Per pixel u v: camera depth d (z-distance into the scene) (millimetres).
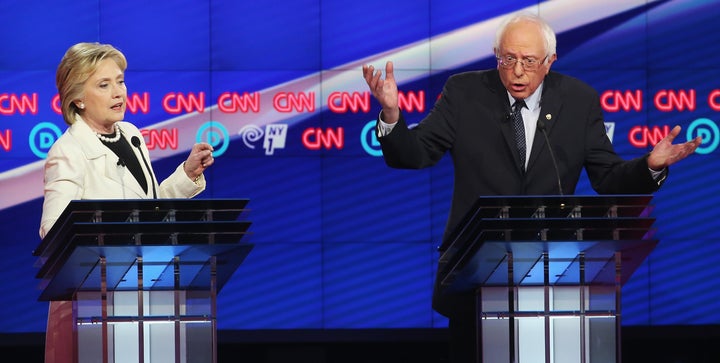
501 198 9930
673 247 22078
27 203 21609
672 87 22016
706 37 22047
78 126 11484
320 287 22094
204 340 9742
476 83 12398
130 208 9703
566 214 10031
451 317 11414
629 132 22000
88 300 9641
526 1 21969
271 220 22016
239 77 21922
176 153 21797
